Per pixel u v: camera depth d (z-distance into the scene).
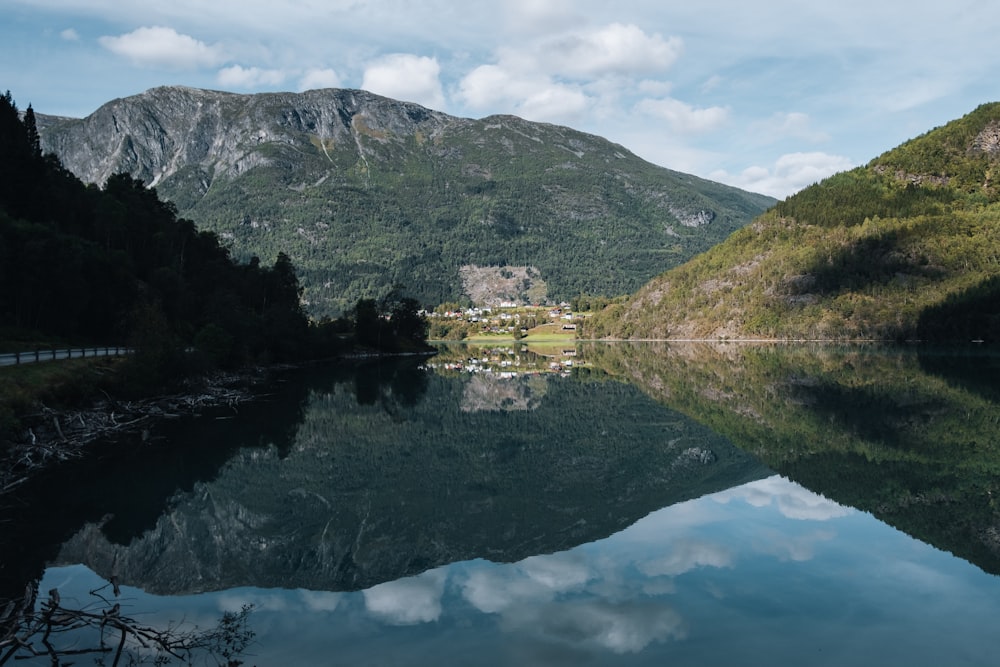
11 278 69.81
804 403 59.78
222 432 48.72
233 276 124.81
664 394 71.19
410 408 63.34
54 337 73.38
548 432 48.75
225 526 26.25
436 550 22.88
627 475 34.25
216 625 16.80
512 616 16.91
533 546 23.03
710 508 27.25
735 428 47.50
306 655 14.85
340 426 52.09
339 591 19.16
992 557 20.77
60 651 14.43
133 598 18.84
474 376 101.00
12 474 34.41
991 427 45.16
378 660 14.55
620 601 17.77
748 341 198.50
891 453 37.44
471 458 39.88
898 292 182.38
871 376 85.19
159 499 30.41
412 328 191.50
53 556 22.70
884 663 14.05
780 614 16.72
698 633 15.62
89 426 45.53
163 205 137.00
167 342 61.34
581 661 14.27
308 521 26.78
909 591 18.09
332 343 142.62
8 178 89.25
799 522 24.98
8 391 40.66
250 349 101.44
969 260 183.25
